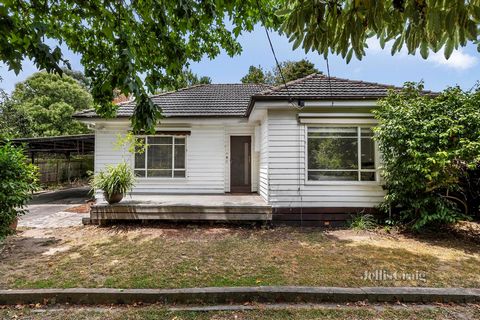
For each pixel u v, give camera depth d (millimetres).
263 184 7859
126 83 2525
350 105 6488
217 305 3135
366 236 5734
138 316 2887
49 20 3250
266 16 3613
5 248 4957
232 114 8867
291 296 3229
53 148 14391
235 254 4633
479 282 3564
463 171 5590
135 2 3049
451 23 1527
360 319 2850
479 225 6184
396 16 1760
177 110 9250
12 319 2857
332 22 1863
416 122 5473
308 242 5348
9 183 5074
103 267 4047
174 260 4344
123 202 7152
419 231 5895
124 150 9023
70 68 2531
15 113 18469
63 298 3189
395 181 5820
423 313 2967
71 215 7906
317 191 6715
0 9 2053
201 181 9344
